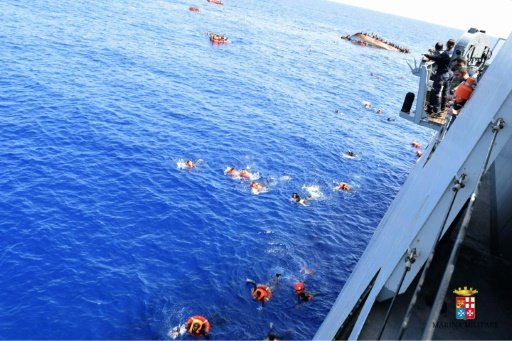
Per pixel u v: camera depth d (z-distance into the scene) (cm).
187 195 2178
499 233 771
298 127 3522
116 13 7031
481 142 566
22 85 3177
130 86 3691
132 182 2202
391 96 5344
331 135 3481
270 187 2422
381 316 587
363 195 2547
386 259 680
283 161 2792
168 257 1723
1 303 1388
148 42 5481
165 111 3281
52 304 1416
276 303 1580
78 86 3412
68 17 5872
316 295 1659
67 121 2734
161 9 8519
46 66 3722
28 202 1888
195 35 6612
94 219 1862
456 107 1049
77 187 2069
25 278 1496
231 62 5400
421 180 758
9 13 5297
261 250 1870
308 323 1515
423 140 3903
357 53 8300
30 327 1328
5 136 2400
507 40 756
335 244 2019
